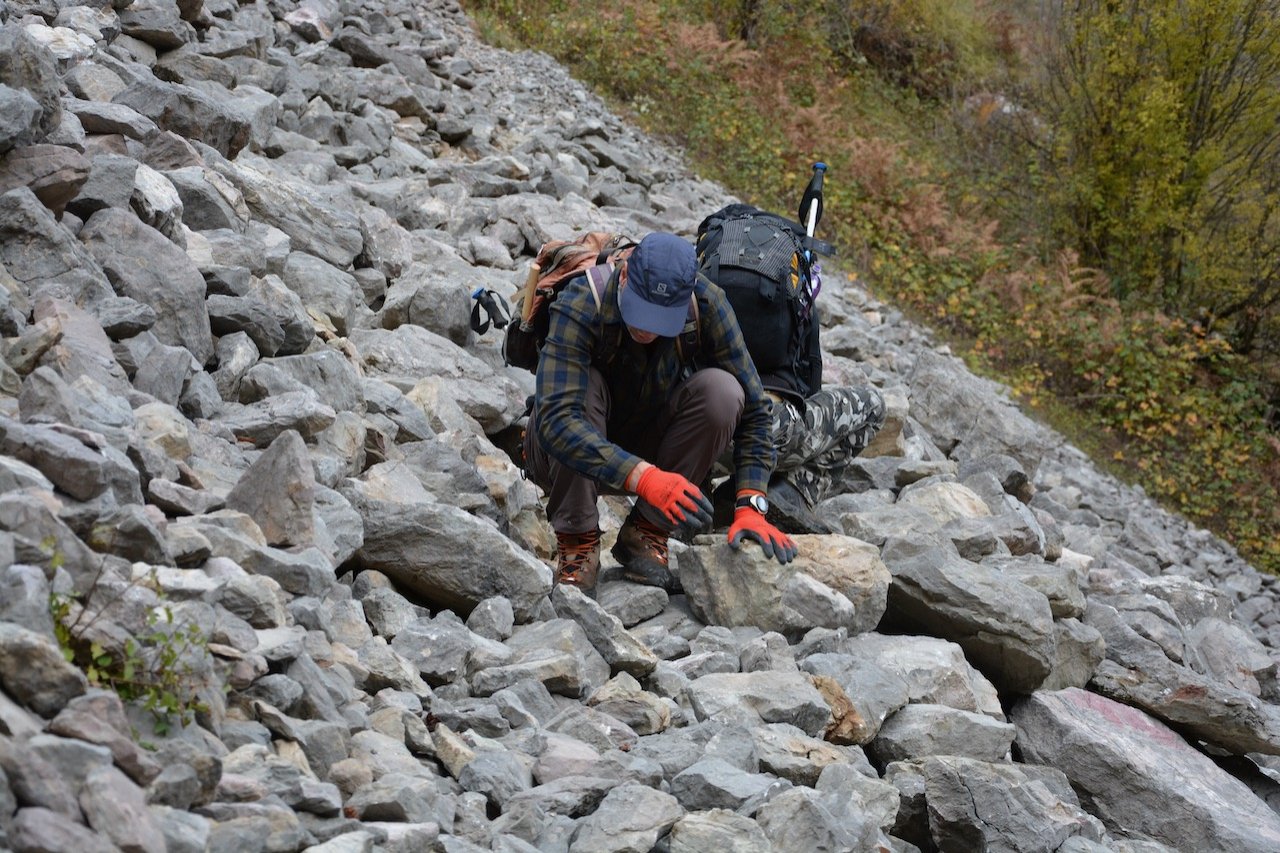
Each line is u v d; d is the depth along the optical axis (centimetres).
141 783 222
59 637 237
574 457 392
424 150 977
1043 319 1322
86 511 279
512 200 882
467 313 626
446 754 310
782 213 1398
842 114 1756
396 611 376
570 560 442
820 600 432
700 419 415
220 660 271
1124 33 1430
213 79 761
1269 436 1323
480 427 547
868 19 1966
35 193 432
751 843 289
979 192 1633
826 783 342
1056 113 1560
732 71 1609
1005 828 359
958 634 459
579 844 282
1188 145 1449
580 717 343
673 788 319
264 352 488
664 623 443
